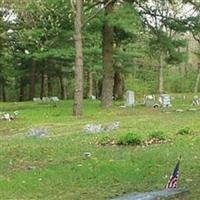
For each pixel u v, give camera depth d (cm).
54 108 3081
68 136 1764
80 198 957
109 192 991
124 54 3778
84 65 3806
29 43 3469
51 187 1060
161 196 863
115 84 4431
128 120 2202
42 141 1661
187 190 916
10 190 1044
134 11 2842
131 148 1452
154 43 3272
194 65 6631
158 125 1950
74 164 1250
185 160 1248
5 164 1295
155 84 6481
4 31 3484
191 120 2109
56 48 3284
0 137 1872
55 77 5641
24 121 2356
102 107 3023
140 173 1132
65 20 3077
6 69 4838
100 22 2903
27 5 2953
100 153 1385
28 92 5753
